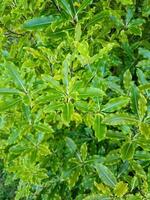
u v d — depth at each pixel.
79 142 0.60
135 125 0.44
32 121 0.48
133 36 0.67
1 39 0.58
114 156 0.50
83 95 0.40
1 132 0.59
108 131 0.45
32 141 0.51
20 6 0.57
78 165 0.54
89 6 0.61
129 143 0.44
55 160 0.60
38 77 0.53
